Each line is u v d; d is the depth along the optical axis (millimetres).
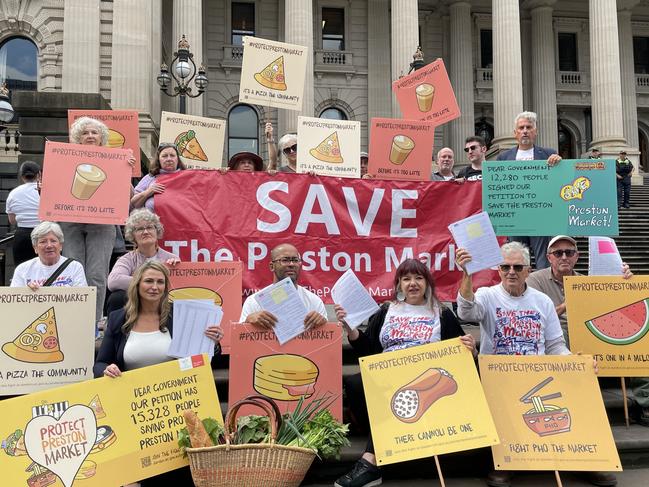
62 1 19453
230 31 26953
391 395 4125
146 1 18578
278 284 4391
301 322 4383
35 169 7816
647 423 4926
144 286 4266
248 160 6777
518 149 6688
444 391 4125
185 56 14664
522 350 4613
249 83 6879
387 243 6262
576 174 5672
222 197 6035
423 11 28703
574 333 4930
